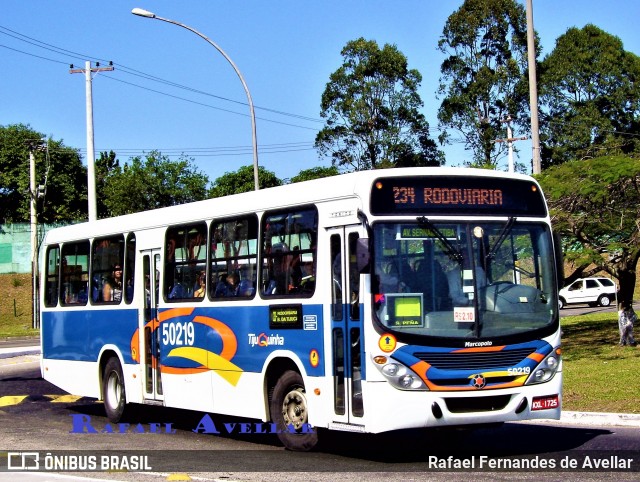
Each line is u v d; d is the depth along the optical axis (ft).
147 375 51.01
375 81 185.98
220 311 44.37
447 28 194.08
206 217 46.14
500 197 37.14
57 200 249.55
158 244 50.16
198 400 46.11
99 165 267.18
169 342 48.55
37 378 77.10
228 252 44.37
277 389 40.45
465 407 34.71
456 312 35.01
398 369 34.09
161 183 200.44
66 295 60.23
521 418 35.35
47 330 62.39
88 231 57.82
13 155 250.37
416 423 34.01
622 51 195.52
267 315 40.98
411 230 35.42
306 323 38.45
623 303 75.51
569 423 46.24
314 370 37.86
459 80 193.06
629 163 69.82
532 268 37.01
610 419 44.91
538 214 37.78
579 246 75.46
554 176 73.41
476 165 175.73
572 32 198.39
